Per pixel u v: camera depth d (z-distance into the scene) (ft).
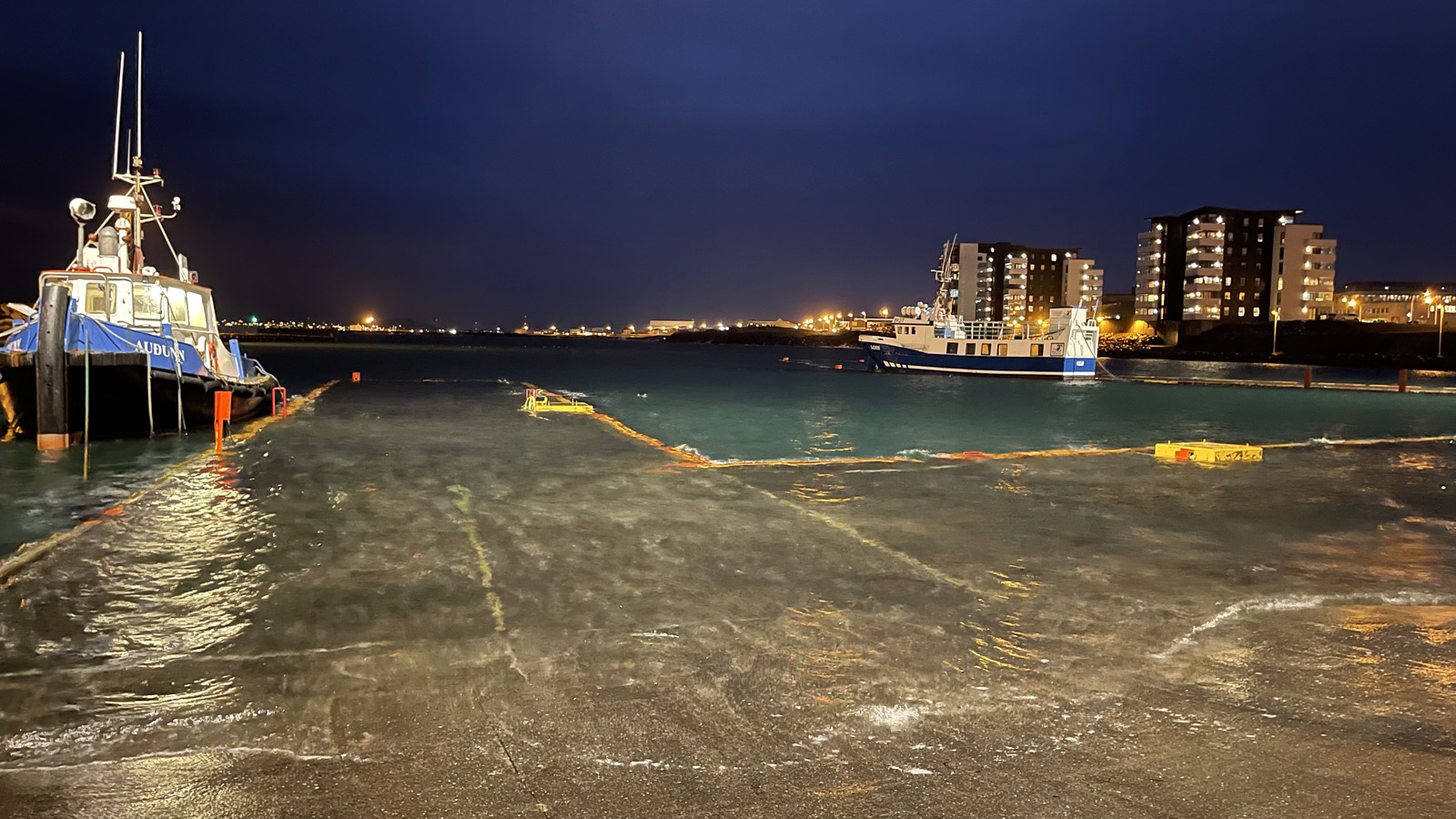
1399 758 12.30
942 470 41.29
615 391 139.74
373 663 15.66
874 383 180.45
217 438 47.60
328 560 23.22
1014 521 29.53
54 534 28.22
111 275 59.88
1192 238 358.02
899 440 70.54
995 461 45.24
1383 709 14.02
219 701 14.01
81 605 19.11
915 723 13.38
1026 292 471.62
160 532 26.48
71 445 51.85
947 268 223.30
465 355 363.76
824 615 18.79
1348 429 87.10
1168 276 378.12
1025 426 87.35
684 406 109.09
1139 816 10.75
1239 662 16.16
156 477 40.52
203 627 17.67
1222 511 32.42
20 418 56.65
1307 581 22.26
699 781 11.55
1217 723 13.43
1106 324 443.32
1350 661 16.25
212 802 10.93
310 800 10.98
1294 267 351.46
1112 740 12.85
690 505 31.60
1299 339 323.16
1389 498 36.24
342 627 17.69
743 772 11.81
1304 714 13.79
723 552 24.45
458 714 13.53
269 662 15.72
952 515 30.48
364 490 34.58
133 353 53.52
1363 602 20.27
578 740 12.70
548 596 19.95
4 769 11.72
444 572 21.99
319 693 14.30
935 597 20.30
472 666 15.56
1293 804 11.04
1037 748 12.59
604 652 16.33
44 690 14.42
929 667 15.76
